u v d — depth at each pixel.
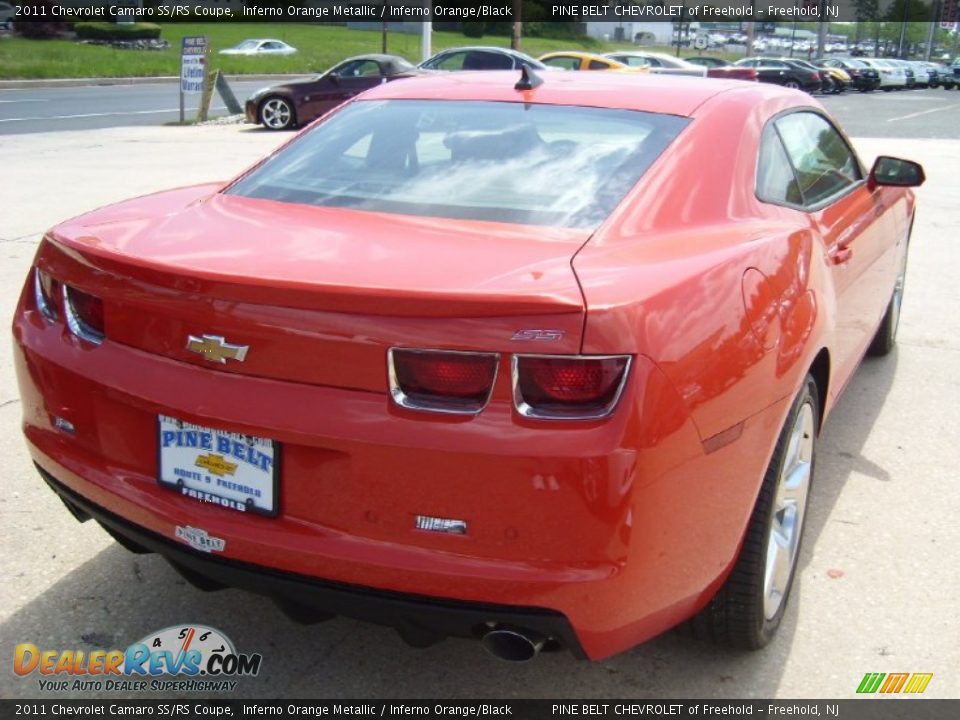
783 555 2.86
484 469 2.08
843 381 3.83
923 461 4.16
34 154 13.40
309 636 2.94
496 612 2.15
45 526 3.49
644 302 2.17
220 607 3.06
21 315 2.77
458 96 3.39
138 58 42.00
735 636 2.72
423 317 2.10
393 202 2.82
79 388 2.50
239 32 63.78
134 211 2.94
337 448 2.16
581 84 3.41
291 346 2.19
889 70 42.06
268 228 2.65
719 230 2.75
